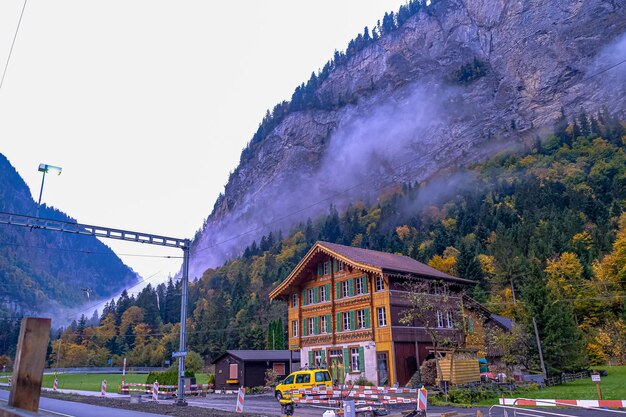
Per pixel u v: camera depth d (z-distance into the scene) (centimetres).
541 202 15338
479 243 12938
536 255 9381
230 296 17188
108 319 16875
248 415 2131
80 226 2950
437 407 2623
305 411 2606
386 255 4969
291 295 5091
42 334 489
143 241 3066
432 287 4300
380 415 2106
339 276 4550
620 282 7500
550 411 2319
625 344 6019
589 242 10688
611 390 3300
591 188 15838
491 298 8662
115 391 5019
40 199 3111
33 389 472
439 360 3509
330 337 4484
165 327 16312
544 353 4494
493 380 3712
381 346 3991
